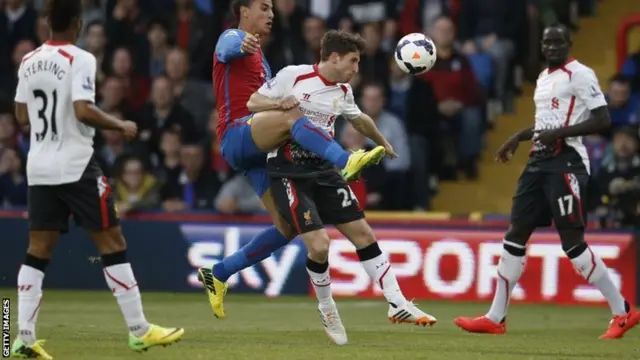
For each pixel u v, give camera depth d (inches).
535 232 1822.1
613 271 1785.2
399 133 1990.7
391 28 2119.8
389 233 1878.7
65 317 1502.2
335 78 1114.7
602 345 1209.4
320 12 2240.4
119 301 960.3
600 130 1263.5
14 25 2299.5
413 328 1397.6
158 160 2071.9
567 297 1800.0
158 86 2080.5
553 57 1282.0
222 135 1194.6
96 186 948.0
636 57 2037.4
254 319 1517.0
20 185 2114.9
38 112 945.5
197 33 2188.7
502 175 2169.0
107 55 2207.2
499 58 2154.3
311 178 1114.7
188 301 1807.3
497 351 1111.6
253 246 1197.7
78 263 1975.9
